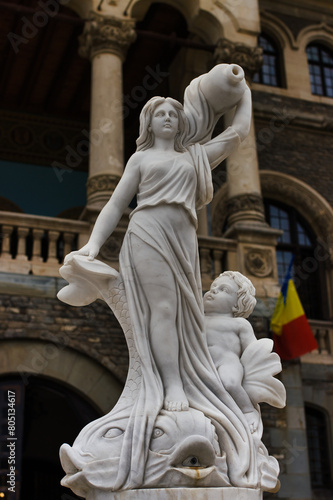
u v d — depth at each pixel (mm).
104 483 3135
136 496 3059
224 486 3184
